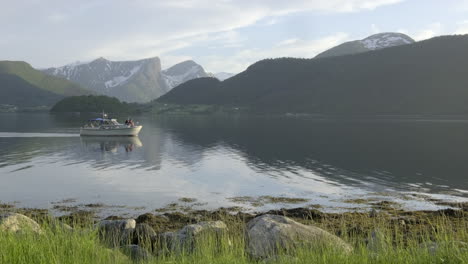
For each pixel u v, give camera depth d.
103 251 8.42
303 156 52.56
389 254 8.18
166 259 9.11
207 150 60.44
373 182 33.81
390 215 21.50
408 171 39.91
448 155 52.78
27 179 34.44
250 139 81.44
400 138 80.62
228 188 31.03
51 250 7.63
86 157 51.12
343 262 7.70
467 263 7.27
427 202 26.05
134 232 13.16
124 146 66.50
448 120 166.88
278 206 25.05
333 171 39.97
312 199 27.14
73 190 29.75
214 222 12.62
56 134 92.75
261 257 9.64
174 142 74.75
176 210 23.88
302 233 10.54
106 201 26.22
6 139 78.69
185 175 37.34
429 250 8.62
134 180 34.34
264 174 38.12
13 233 9.19
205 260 8.13
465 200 26.69
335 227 17.70
